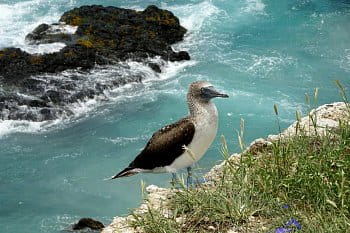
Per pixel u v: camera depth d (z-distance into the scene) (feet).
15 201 80.79
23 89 105.91
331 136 32.76
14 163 89.71
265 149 31.94
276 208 26.30
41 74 109.81
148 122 98.94
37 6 139.13
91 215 77.15
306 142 30.45
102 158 89.86
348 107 34.12
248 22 130.82
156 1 142.31
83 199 80.59
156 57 117.19
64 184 83.97
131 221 27.17
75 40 119.34
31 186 84.17
